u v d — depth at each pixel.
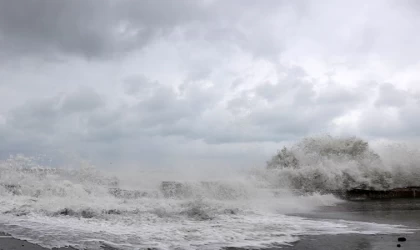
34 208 8.45
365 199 13.27
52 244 5.45
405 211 10.01
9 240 5.69
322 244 5.66
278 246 5.53
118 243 5.57
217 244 5.61
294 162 16.61
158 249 5.25
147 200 9.93
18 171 11.57
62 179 11.70
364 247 5.48
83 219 7.59
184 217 8.11
